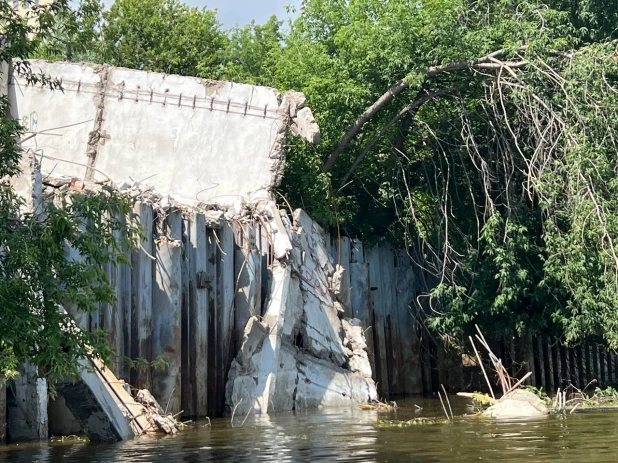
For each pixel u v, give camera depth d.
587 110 18.39
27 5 10.62
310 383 16.75
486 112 20.52
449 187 22.44
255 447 10.51
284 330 16.47
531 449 9.83
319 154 21.70
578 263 17.89
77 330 10.38
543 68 19.34
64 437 11.88
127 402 12.45
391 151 22.44
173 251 14.61
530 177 18.72
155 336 14.33
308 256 18.36
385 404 16.94
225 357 15.73
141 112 18.86
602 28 21.61
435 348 22.33
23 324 8.63
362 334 18.91
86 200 9.67
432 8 20.59
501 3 20.89
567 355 23.16
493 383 22.31
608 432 11.41
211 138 18.69
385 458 9.31
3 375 9.36
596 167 17.45
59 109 18.86
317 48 22.73
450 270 21.39
